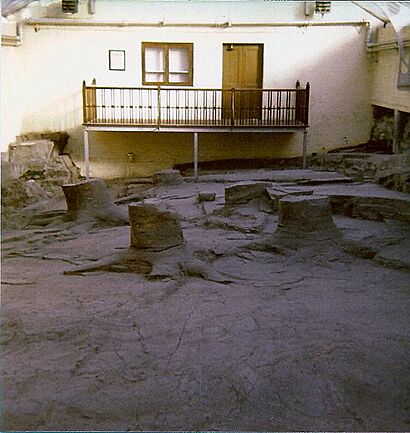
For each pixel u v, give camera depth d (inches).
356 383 193.8
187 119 719.7
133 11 701.9
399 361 209.6
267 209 470.0
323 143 735.1
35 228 486.3
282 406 181.6
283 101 728.3
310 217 360.5
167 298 286.7
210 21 705.0
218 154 737.0
